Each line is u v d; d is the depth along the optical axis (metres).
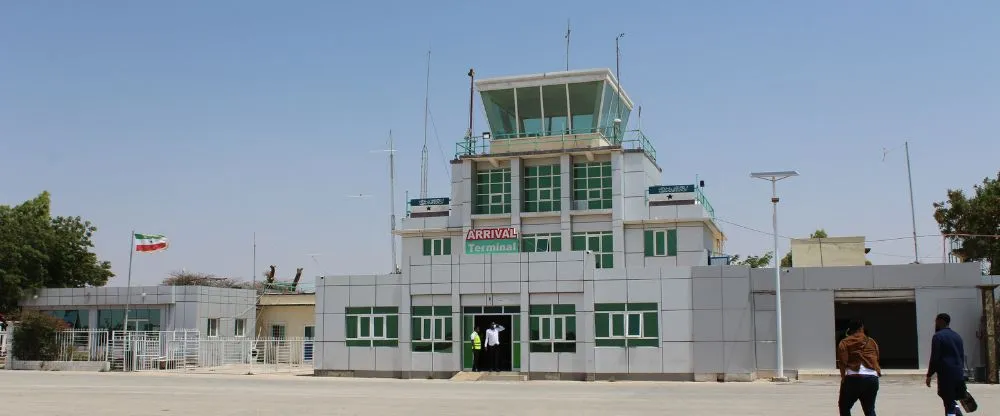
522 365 45.47
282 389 35.66
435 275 47.72
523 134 59.44
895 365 48.56
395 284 48.62
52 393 32.25
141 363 54.28
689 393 33.28
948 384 17.86
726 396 31.34
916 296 42.69
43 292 62.53
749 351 43.34
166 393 32.59
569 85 58.03
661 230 55.72
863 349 17.33
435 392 33.81
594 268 45.72
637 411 24.77
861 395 17.30
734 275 44.06
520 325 46.03
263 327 68.75
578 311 45.41
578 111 58.44
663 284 44.75
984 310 40.22
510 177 58.38
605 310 45.28
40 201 75.25
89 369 54.03
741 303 43.78
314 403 27.70
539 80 58.41
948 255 50.09
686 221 55.09
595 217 56.50
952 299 42.22
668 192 56.09
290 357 57.41
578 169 57.72
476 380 44.78
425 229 59.34
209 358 58.44
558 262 46.00
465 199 58.53
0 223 63.38
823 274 43.91
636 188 56.09
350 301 49.31
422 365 47.22
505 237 50.06
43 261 64.56
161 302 60.41
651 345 44.47
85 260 69.31
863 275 43.47
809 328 43.75
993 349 39.66
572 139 58.19
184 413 24.11
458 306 47.06
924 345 42.28
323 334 49.53
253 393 32.84
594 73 57.50
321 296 49.88
